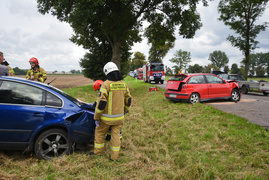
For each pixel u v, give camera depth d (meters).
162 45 18.80
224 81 9.16
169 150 4.03
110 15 15.05
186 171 2.99
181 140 4.48
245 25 20.14
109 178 2.84
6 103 3.11
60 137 3.33
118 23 14.75
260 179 2.79
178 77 9.09
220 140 4.33
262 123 5.30
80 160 3.30
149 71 24.56
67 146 3.38
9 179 2.69
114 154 3.30
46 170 2.92
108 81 3.20
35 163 3.10
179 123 5.78
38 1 14.37
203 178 2.88
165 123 5.87
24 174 2.83
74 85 29.94
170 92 9.05
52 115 3.22
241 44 20.38
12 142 3.10
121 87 3.28
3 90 3.16
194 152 3.83
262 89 13.41
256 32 19.95
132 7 15.75
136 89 18.81
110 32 15.30
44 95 3.34
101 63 20.88
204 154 3.66
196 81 8.64
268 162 3.27
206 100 8.77
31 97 3.25
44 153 3.23
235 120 5.55
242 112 6.71
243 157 3.53
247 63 20.92
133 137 4.65
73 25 13.95
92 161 3.29
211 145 4.10
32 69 5.70
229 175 2.95
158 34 18.14
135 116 6.93
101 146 3.44
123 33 15.52
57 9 14.09
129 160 3.47
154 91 14.58
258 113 6.55
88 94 13.49
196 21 15.87
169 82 9.39
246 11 19.73
